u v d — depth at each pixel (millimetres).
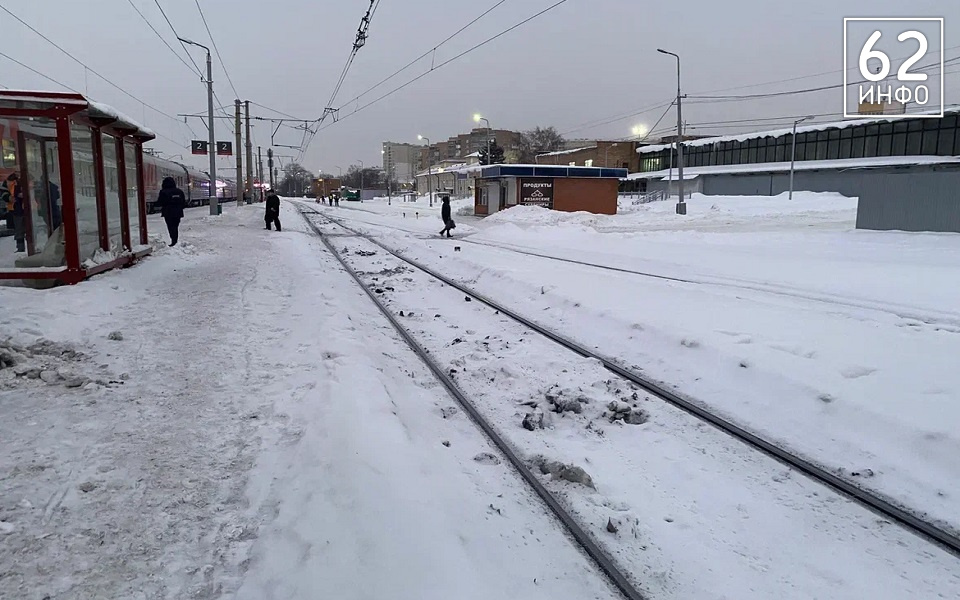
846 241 21406
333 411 5219
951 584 3592
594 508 4359
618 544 3951
